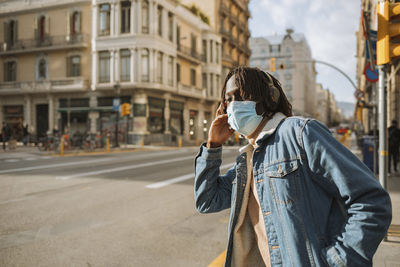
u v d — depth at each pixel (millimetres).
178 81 31031
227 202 1502
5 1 30500
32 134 29047
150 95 26969
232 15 44031
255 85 1284
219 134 1443
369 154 8883
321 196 1145
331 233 1121
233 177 1525
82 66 27953
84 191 6930
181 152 18828
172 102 30047
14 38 30297
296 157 1153
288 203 1146
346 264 993
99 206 5629
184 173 9625
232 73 1376
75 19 28156
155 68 26188
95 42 26969
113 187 7395
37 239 3959
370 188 1005
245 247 1352
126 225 4539
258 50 88750
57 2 28359
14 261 3305
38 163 12414
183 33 32062
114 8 26328
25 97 29391
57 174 9398
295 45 86625
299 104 85125
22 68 30047
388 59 3182
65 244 3791
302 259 1091
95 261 3309
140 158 14602
